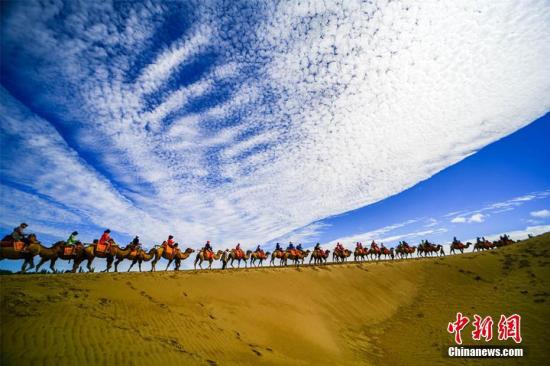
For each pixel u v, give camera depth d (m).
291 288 21.27
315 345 14.93
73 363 6.96
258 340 13.19
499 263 29.02
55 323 8.78
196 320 12.65
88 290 12.69
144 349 8.56
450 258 32.81
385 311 22.64
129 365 7.48
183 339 10.38
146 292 14.19
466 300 22.92
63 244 16.20
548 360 13.70
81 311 10.13
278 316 16.47
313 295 21.41
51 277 14.41
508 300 21.00
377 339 18.55
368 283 26.09
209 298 15.75
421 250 41.84
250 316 15.27
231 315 14.61
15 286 11.62
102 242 17.59
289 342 14.19
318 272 25.92
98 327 9.20
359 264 31.03
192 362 8.65
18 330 7.96
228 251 27.23
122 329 9.57
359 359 15.25
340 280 25.36
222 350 10.61
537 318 17.69
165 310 12.60
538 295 20.39
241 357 10.55
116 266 18.25
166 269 21.00
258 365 10.28
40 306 9.80
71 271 16.81
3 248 13.84
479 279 26.44
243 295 17.52
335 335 17.39
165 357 8.43
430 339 17.95
